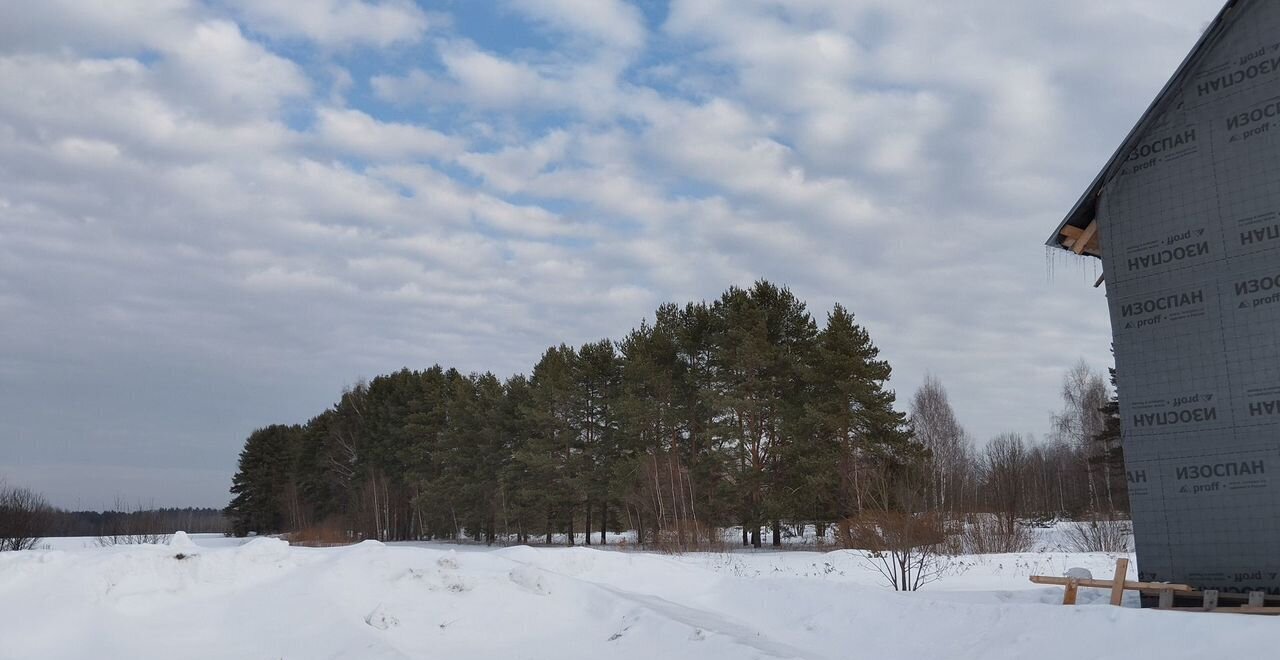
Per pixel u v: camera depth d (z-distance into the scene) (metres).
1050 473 66.44
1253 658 7.43
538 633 11.03
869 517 22.44
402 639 10.49
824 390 38.56
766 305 42.50
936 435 55.56
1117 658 8.33
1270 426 10.94
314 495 81.19
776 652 9.48
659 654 9.77
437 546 54.69
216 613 10.99
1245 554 10.98
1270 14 11.34
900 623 10.97
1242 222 11.38
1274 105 11.23
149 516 60.59
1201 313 11.61
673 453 42.12
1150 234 12.16
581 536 59.28
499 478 53.72
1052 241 13.36
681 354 44.72
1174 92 12.06
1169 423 11.73
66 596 10.41
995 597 12.97
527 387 54.19
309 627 10.49
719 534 36.72
